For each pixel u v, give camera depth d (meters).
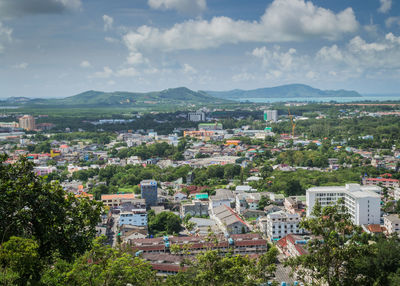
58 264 128.50
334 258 130.00
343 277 133.12
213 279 136.50
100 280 126.19
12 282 105.38
